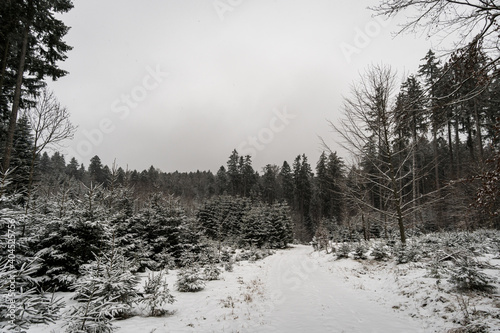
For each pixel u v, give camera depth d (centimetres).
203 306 905
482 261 948
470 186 1608
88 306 510
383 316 707
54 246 916
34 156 1605
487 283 689
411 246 1261
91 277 638
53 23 1441
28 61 1492
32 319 436
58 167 6012
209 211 4500
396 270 1102
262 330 670
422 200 1892
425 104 551
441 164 2834
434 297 724
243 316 793
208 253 2011
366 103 1307
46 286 895
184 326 698
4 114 1584
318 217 5766
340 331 625
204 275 1431
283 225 4072
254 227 4022
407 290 839
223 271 1698
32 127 1614
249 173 6512
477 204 529
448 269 779
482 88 475
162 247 1877
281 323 717
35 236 833
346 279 1207
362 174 1471
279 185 7156
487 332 491
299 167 6309
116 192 1939
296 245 4444
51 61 1588
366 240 2259
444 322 593
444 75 516
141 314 787
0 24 1254
